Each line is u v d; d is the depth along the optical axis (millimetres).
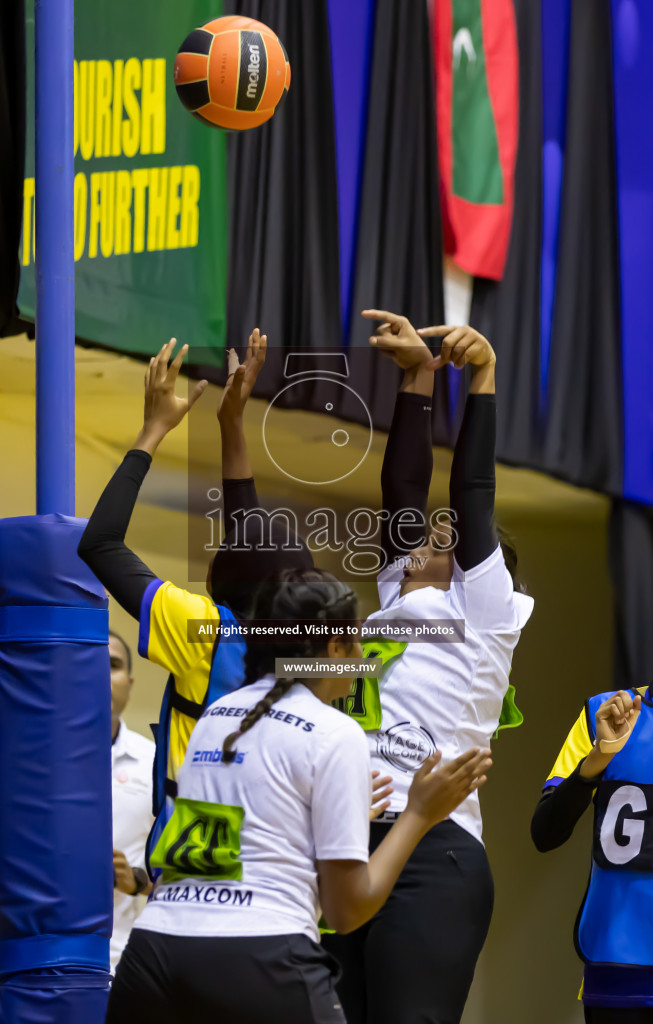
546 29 20578
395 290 19062
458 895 8867
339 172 18688
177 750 8016
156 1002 6539
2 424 21156
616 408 21188
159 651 7949
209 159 17641
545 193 20609
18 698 9562
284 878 6625
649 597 22188
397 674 9344
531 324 20391
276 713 7004
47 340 9945
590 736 11172
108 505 8172
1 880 9484
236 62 12781
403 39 19203
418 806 6883
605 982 10430
